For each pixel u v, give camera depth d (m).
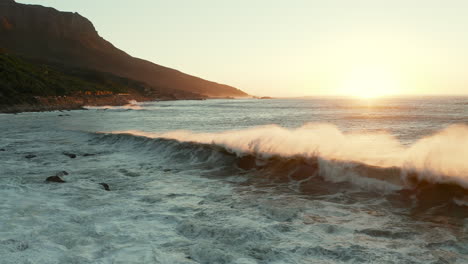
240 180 10.83
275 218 7.05
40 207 7.69
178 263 5.02
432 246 5.54
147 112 65.88
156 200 8.56
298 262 5.03
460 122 31.69
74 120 41.38
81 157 15.29
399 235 6.04
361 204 7.98
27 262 4.95
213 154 13.85
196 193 9.28
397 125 29.23
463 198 7.63
